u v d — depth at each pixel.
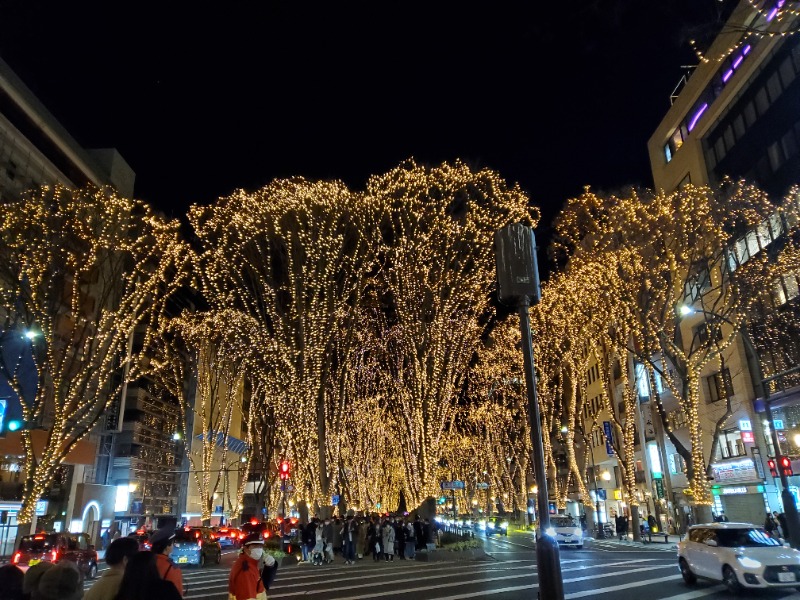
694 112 41.34
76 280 28.78
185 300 56.69
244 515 64.62
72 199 28.58
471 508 77.00
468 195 25.97
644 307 28.19
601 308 30.97
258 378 38.16
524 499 56.78
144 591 4.02
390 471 49.69
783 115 31.81
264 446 45.91
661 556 24.55
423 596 14.57
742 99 35.62
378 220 26.92
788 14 9.98
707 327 29.55
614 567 20.16
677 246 27.69
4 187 35.66
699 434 27.14
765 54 33.31
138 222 32.44
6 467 35.97
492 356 45.44
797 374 29.70
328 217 27.28
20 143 38.50
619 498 49.00
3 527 34.34
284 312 28.72
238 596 6.95
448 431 54.94
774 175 32.44
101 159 50.00
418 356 25.62
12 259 26.20
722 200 28.81
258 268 28.97
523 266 8.09
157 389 61.12
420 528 26.91
